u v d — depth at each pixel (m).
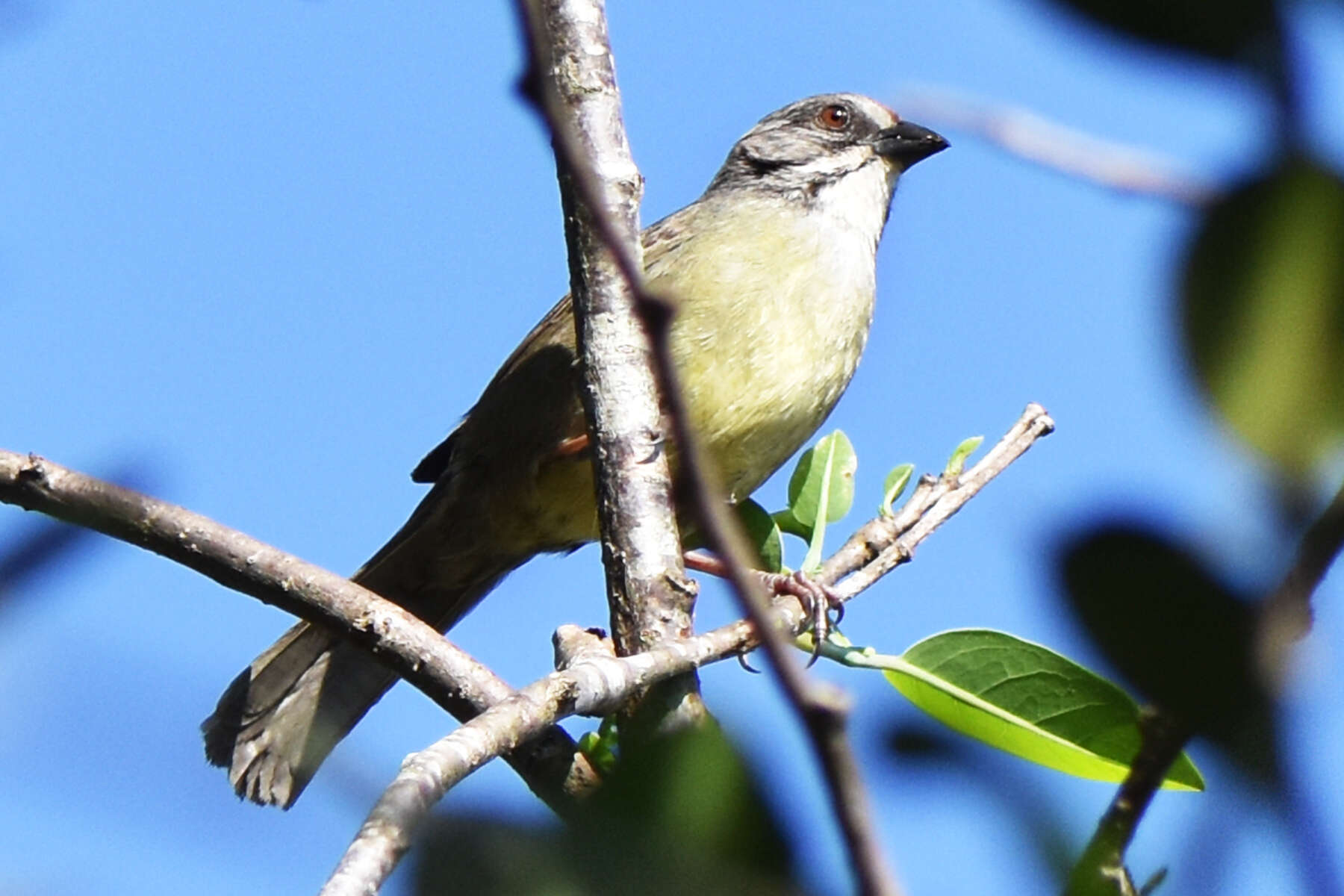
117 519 6.59
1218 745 2.32
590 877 2.46
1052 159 2.41
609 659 5.76
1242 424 2.11
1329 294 2.09
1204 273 2.14
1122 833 2.85
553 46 6.89
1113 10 2.29
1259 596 2.27
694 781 2.66
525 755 6.07
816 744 2.50
